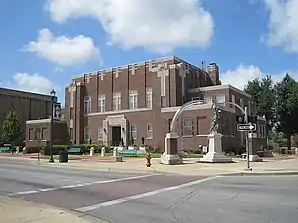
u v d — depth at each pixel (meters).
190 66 52.75
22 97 68.81
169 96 48.03
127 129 51.56
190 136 43.12
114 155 36.69
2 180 17.89
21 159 35.50
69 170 24.25
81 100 58.06
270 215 9.25
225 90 48.22
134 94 52.97
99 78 57.44
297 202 11.17
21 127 64.81
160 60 50.84
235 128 46.66
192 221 8.70
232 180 18.03
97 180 18.05
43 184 16.34
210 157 30.09
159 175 21.19
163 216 9.35
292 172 21.44
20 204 11.02
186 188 14.84
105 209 10.43
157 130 48.16
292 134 69.12
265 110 71.31
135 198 12.33
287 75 68.38
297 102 65.44
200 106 42.88
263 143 49.59
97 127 55.75
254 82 73.81
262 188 14.61
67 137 58.22
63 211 9.91
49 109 73.56
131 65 53.91
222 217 9.09
